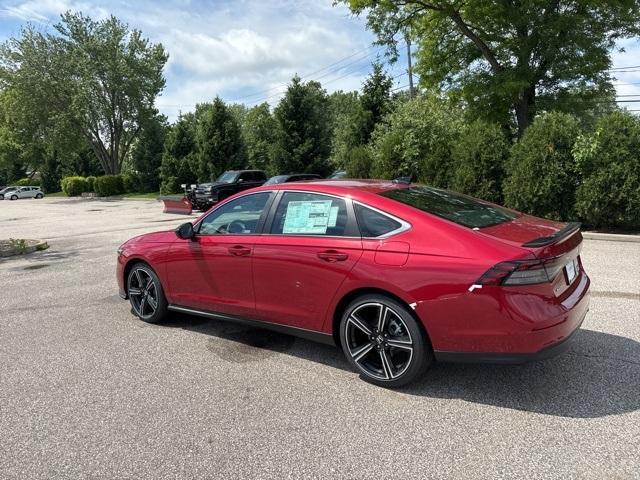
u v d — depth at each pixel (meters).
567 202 11.34
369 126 32.00
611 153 10.44
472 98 18.12
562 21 15.71
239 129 36.69
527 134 11.86
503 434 2.97
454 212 3.78
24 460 2.87
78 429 3.19
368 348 3.69
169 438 3.05
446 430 3.04
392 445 2.90
